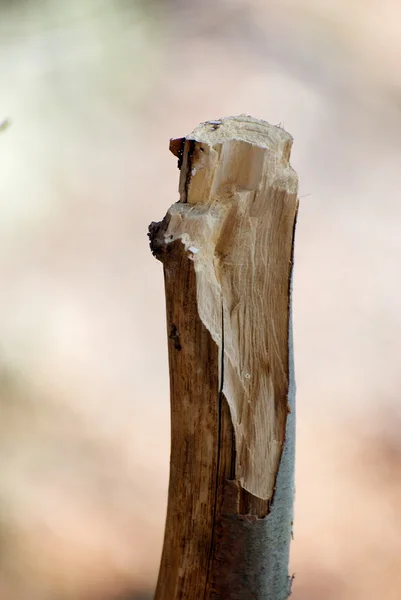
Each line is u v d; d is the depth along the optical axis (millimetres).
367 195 2633
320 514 1680
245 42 3346
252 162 1101
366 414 1961
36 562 1504
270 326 1110
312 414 1955
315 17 3543
